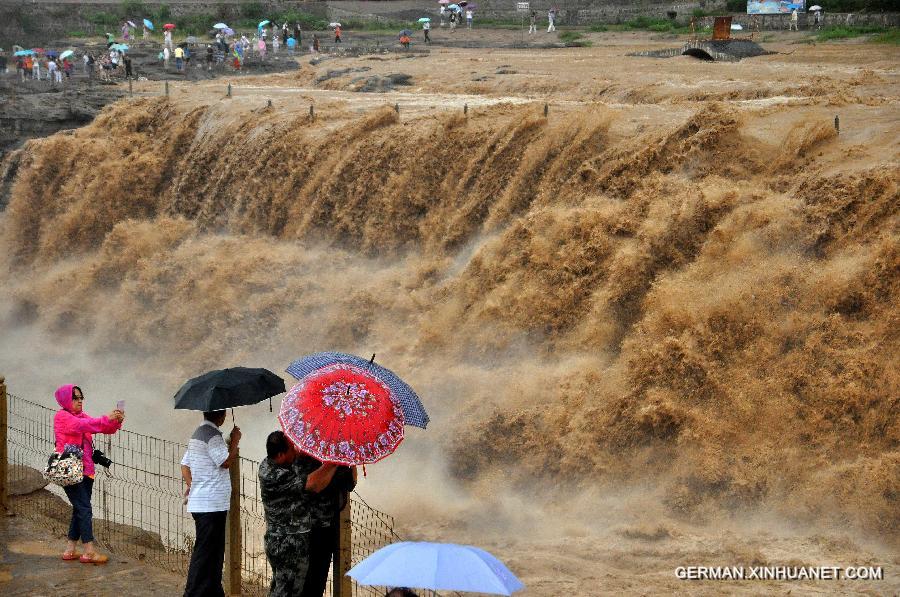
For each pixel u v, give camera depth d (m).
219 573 10.65
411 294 28.02
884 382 18.31
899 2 68.19
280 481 9.41
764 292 20.64
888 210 20.75
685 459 19.17
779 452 18.52
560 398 21.84
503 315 25.06
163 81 63.28
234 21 88.06
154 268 35.25
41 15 82.88
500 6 90.12
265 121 37.84
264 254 33.03
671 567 15.31
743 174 24.67
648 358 20.61
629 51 67.00
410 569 7.15
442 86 51.97
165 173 40.88
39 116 49.53
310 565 9.61
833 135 25.25
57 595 11.24
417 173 31.27
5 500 13.70
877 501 16.86
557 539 17.50
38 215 42.44
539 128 29.45
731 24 66.81
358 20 89.19
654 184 25.03
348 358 10.41
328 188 33.00
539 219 25.69
